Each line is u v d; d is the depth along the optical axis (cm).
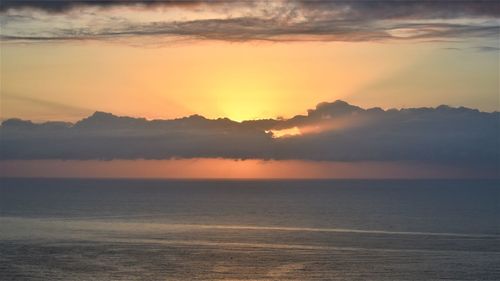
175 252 9150
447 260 8338
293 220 14350
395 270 7675
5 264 8088
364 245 9906
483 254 8838
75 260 8400
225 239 10756
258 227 12875
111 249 9412
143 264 8150
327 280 7181
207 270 7769
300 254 8938
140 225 13162
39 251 9188
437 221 13838
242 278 7338
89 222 13762
